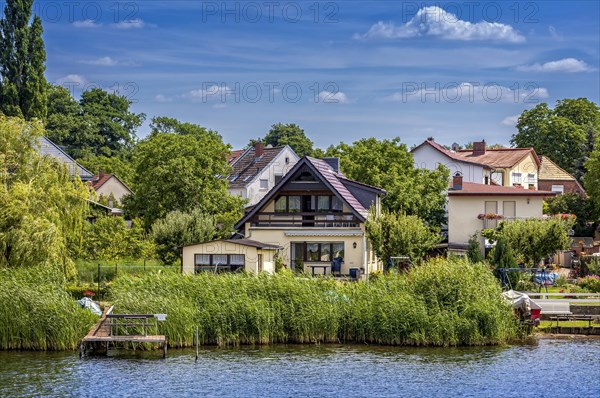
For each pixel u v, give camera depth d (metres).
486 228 81.44
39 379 38.69
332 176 72.75
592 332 50.59
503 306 48.25
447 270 48.81
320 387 38.09
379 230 67.44
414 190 86.81
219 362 42.53
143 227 82.81
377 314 47.12
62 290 46.81
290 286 48.38
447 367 41.78
